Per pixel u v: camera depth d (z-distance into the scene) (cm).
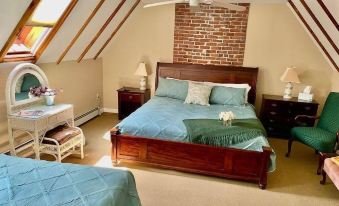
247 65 489
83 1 328
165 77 514
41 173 186
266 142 298
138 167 337
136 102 515
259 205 267
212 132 309
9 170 189
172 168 324
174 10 494
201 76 499
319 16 340
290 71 448
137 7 493
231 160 302
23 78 323
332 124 371
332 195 291
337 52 370
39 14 294
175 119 347
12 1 241
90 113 532
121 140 328
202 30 490
